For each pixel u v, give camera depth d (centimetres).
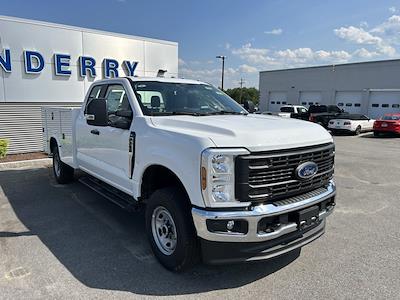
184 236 329
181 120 366
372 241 446
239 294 319
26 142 1107
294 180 324
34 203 588
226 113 456
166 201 342
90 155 538
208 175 294
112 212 545
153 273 354
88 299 306
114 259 383
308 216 332
